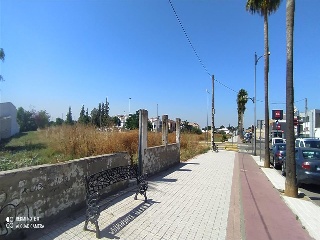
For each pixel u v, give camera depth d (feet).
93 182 19.45
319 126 188.75
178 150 54.85
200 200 26.48
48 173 17.34
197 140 110.11
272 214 23.71
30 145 65.62
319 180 35.35
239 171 48.42
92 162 22.45
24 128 213.46
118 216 20.06
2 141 91.81
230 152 98.22
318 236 19.25
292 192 31.07
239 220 21.31
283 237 18.62
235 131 294.05
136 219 19.77
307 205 27.58
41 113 223.71
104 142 47.78
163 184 33.14
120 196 25.84
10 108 132.77
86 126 52.06
